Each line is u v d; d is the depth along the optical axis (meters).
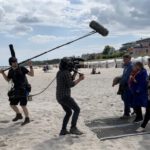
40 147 4.23
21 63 5.50
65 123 4.75
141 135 4.65
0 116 6.36
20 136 4.81
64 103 4.62
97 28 5.24
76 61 4.70
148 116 4.82
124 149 4.05
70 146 4.22
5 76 5.53
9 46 5.54
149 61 4.81
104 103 7.77
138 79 5.22
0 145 4.36
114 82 5.86
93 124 5.40
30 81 18.97
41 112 6.68
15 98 5.55
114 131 4.89
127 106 5.63
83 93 10.59
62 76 4.56
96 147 4.16
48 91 11.70
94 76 21.95
